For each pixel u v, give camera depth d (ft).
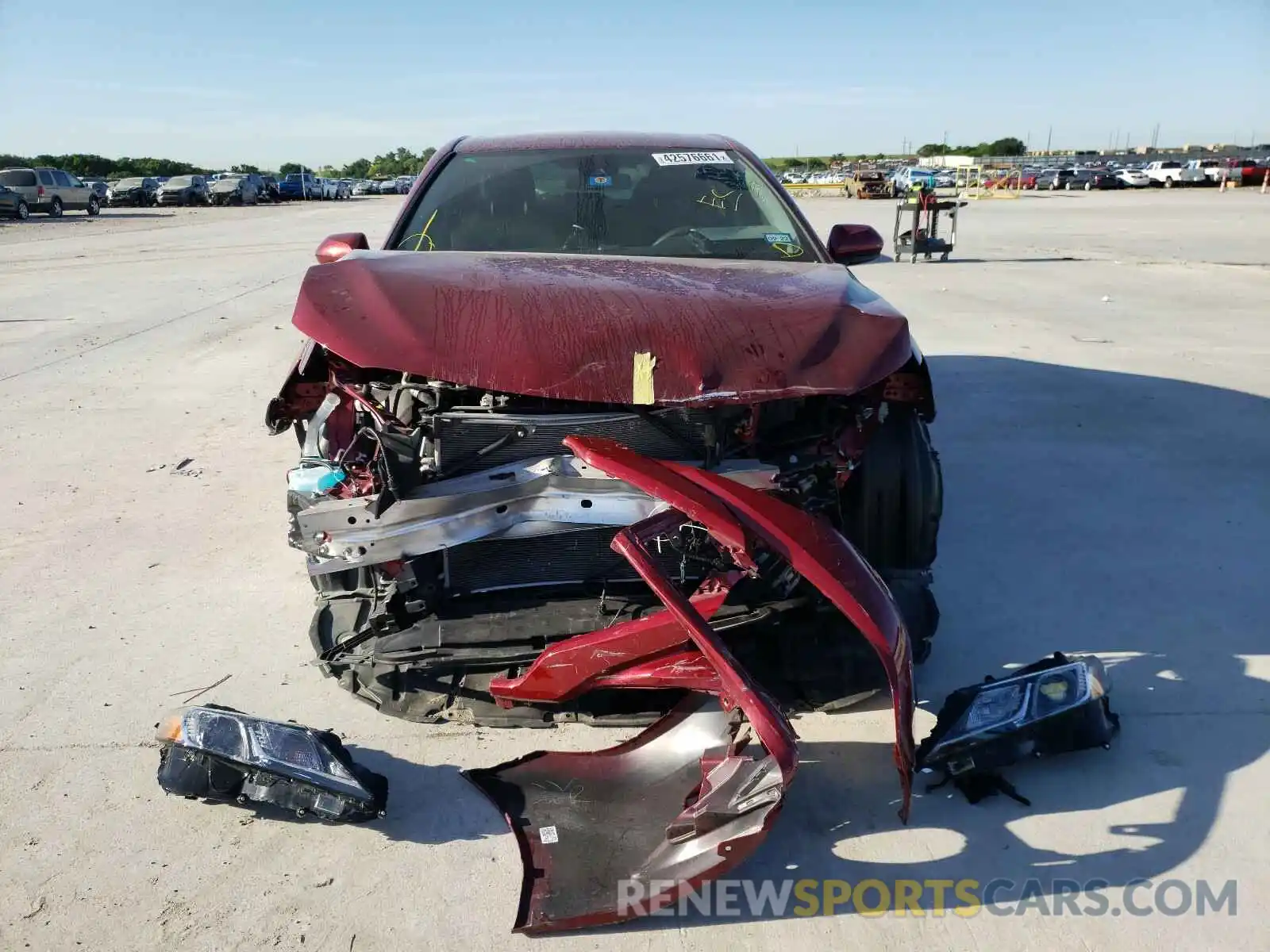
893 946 6.82
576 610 9.04
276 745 7.89
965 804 8.32
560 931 6.95
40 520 14.82
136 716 9.62
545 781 8.43
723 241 12.44
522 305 8.94
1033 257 53.42
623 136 14.51
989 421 19.93
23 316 34.99
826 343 8.78
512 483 8.64
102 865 7.63
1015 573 12.76
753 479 8.50
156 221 107.24
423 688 9.32
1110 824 8.03
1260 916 7.06
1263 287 39.60
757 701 7.08
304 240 75.10
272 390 23.38
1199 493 15.69
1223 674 10.25
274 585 12.58
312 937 6.90
